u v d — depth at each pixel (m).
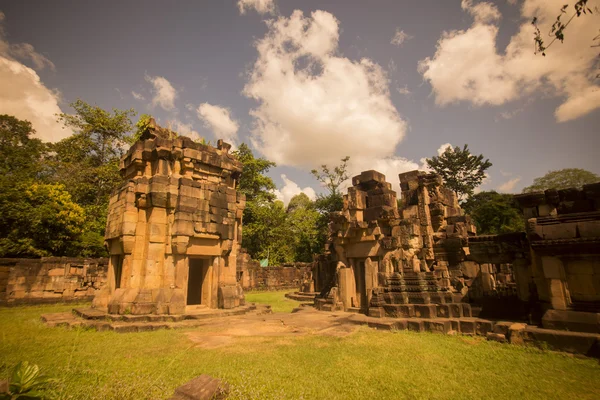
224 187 16.39
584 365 7.77
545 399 5.90
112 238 15.60
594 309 9.34
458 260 16.98
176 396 5.29
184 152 15.49
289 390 6.11
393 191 18.62
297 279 38.34
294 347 9.16
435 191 18.58
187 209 14.62
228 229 16.14
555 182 50.69
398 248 15.84
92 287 22.39
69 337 10.29
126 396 5.70
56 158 33.94
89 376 6.73
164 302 13.45
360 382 6.58
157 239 14.37
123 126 34.44
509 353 8.73
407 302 13.21
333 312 16.09
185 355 8.32
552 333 9.12
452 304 12.59
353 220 17.56
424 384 6.52
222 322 12.97
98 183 32.28
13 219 22.73
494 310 12.60
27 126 35.25
